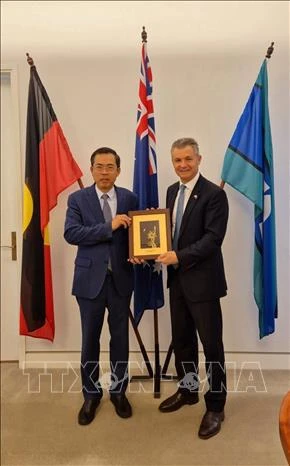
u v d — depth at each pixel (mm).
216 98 1844
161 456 1543
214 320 1674
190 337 1820
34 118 1940
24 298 1928
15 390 1912
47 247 1942
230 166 1752
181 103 1883
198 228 1678
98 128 1979
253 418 1621
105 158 1757
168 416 1772
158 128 1917
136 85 1951
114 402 1820
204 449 1563
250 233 1785
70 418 1764
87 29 1952
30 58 1921
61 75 1972
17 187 2096
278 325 1642
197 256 1631
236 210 1799
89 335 1789
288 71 1692
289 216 1668
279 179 1679
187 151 1659
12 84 2012
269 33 1754
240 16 1786
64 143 1962
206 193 1663
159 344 2074
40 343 1985
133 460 1528
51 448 1592
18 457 1546
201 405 1820
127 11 1914
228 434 1599
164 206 1972
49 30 1967
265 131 1675
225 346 1721
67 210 1818
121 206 1808
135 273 1957
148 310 2053
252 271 1765
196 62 1857
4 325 2160
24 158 2051
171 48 1879
